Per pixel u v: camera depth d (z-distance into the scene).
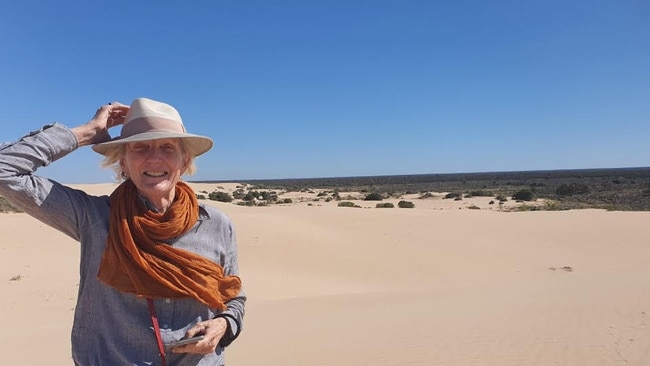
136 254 2.05
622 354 6.98
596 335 7.94
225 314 2.26
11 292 15.20
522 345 7.64
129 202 2.18
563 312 9.70
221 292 2.29
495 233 26.09
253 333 9.47
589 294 11.64
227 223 2.44
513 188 89.69
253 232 24.36
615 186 80.94
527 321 9.13
